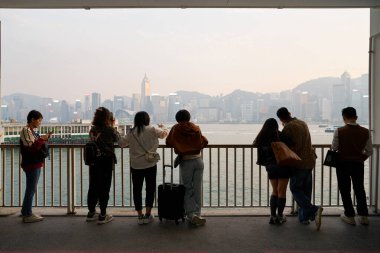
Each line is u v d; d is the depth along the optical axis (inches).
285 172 175.0
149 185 182.9
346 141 179.9
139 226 178.1
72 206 200.8
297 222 183.9
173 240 156.6
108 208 212.7
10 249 145.6
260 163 181.6
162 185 182.5
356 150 178.9
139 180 181.2
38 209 211.0
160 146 202.2
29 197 184.9
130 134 182.1
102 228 174.7
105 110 185.9
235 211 204.2
